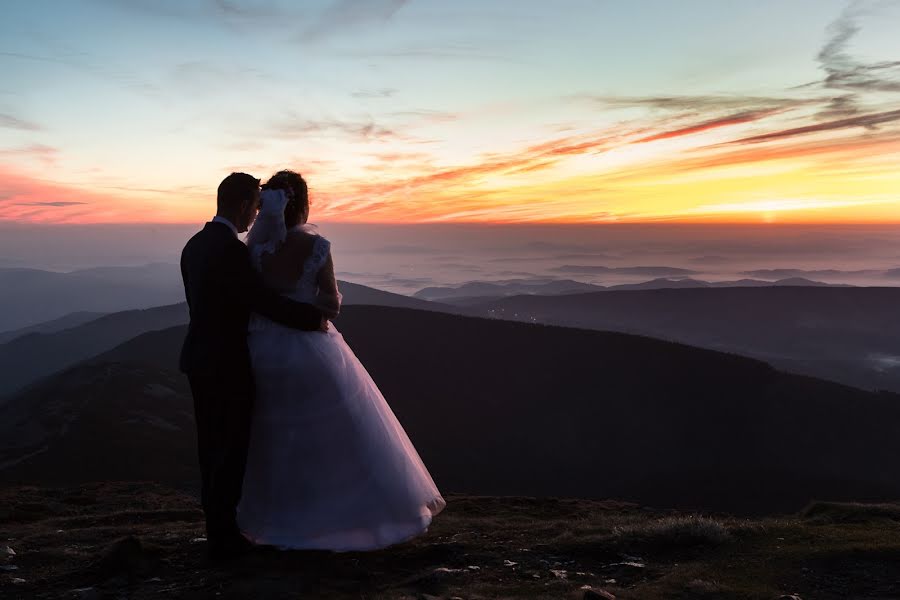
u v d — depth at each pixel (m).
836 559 4.63
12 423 78.44
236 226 4.74
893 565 4.46
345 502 4.82
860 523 6.58
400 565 5.07
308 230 4.88
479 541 5.81
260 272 4.79
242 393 4.72
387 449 5.00
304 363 4.80
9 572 5.09
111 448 66.12
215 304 4.59
